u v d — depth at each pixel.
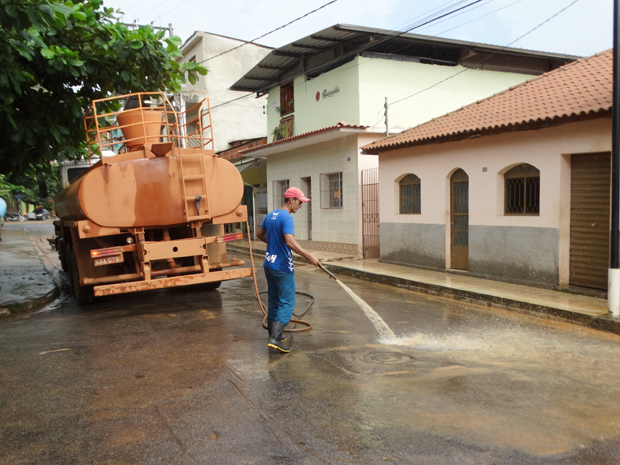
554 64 18.17
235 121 26.77
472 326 6.69
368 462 3.08
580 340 5.99
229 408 3.93
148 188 7.52
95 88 8.61
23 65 7.48
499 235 9.73
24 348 5.88
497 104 10.48
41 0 6.16
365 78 15.04
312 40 15.27
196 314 7.46
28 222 49.12
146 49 8.02
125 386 4.48
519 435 3.44
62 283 11.33
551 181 8.65
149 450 3.28
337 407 3.92
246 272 7.68
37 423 3.73
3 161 8.70
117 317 7.42
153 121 7.98
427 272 11.11
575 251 8.60
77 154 8.88
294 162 17.70
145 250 7.30
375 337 6.07
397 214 12.59
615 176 6.62
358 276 11.55
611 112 7.20
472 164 10.25
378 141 12.71
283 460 3.12
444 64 16.75
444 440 3.36
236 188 8.10
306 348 5.59
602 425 3.60
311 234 17.59
